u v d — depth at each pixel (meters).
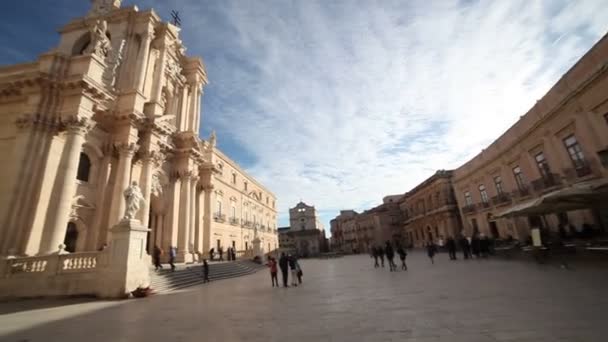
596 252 11.36
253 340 4.59
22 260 11.62
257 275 19.84
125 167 17.53
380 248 19.83
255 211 44.62
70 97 15.46
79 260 11.36
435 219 39.81
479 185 28.91
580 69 15.81
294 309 6.93
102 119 17.67
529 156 21.23
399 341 4.12
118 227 11.30
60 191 13.73
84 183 16.52
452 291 7.89
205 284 14.63
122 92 18.88
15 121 15.00
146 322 6.26
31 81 15.00
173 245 21.95
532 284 7.95
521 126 21.48
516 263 14.19
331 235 92.62
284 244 77.12
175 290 12.61
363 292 8.95
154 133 20.00
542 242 13.99
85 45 22.56
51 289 10.94
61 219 13.47
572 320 4.45
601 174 15.30
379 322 5.23
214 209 30.98
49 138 14.91
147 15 22.44
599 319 4.39
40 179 14.25
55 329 5.93
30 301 10.29
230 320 6.08
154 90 22.16
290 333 4.86
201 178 28.00
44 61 15.77
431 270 14.07
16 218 13.22
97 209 16.88
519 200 22.67
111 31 22.17
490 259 17.86
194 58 29.62
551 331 4.04
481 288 7.99
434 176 39.03
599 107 15.13
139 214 18.08
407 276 12.39
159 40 23.61
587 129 15.92
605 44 14.20
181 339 4.82
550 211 16.30
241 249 37.06
